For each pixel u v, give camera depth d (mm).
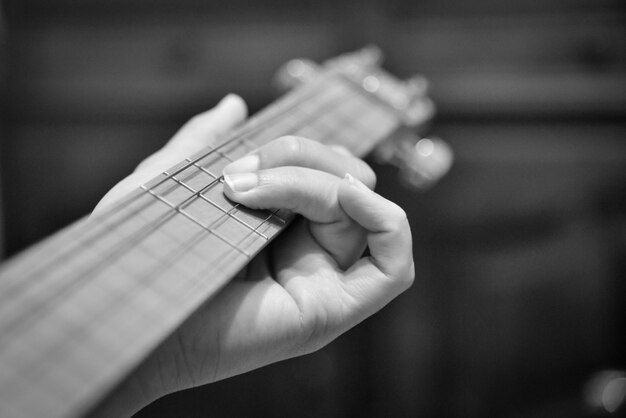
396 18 638
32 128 669
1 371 243
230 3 649
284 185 312
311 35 648
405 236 325
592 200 643
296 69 477
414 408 663
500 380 660
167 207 301
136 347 252
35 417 237
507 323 655
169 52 659
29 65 661
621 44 625
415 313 655
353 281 328
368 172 337
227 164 331
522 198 648
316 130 390
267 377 644
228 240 296
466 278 655
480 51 639
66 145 674
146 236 287
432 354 659
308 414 652
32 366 245
